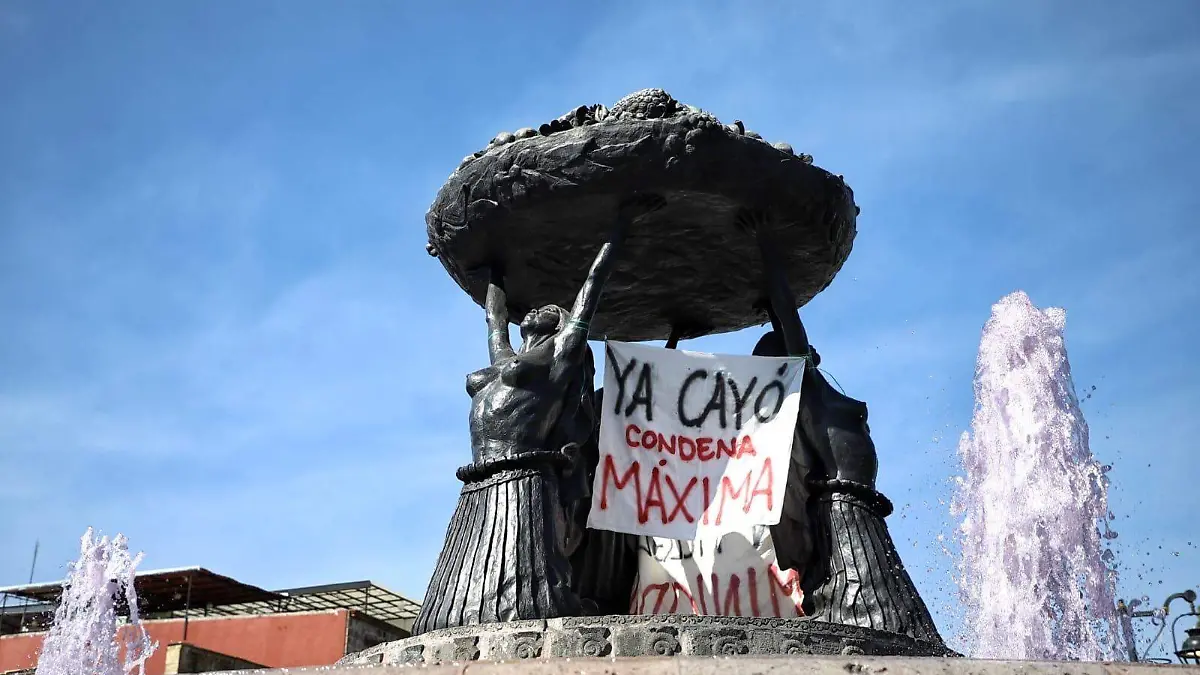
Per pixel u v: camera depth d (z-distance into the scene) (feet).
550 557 28.86
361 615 111.65
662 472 32.40
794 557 32.48
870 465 32.30
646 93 33.47
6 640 107.24
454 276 37.52
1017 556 38.65
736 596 34.73
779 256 34.83
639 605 35.12
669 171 32.48
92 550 49.90
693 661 20.06
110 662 48.39
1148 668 19.67
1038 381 40.04
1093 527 38.47
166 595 113.50
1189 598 42.45
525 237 35.19
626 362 33.27
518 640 26.09
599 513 31.63
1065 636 37.58
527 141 33.17
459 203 34.65
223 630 111.04
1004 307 41.27
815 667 19.89
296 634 109.29
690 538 31.71
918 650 28.81
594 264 32.81
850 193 36.55
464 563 28.96
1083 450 39.45
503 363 31.89
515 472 29.89
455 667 20.76
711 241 36.22
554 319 32.63
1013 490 39.29
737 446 32.76
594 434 34.81
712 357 33.65
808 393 33.12
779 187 33.86
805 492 32.63
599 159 32.32
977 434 40.65
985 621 38.52
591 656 23.08
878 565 30.48
